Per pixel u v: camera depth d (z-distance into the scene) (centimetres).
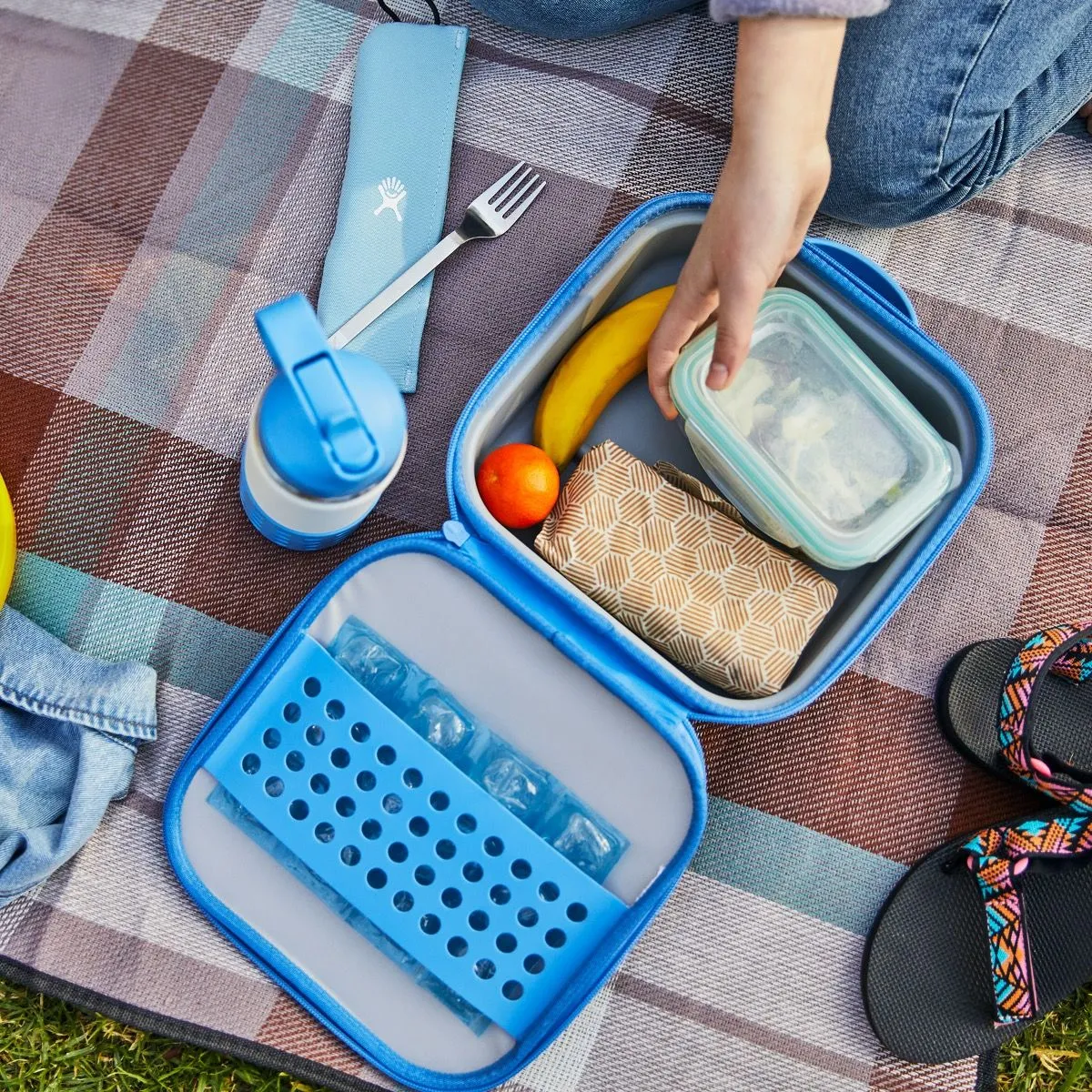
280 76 106
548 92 106
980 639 103
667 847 87
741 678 90
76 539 99
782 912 98
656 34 107
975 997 97
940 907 98
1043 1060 101
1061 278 107
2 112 104
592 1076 95
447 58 104
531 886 87
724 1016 97
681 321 81
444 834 87
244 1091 97
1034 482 105
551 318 90
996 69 88
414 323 101
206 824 91
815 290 93
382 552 86
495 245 104
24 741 94
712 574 91
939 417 93
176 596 99
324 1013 91
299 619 88
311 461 72
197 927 94
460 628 88
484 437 93
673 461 101
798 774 100
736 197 70
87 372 101
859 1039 97
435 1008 90
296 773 88
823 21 66
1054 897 98
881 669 102
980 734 99
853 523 87
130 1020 92
